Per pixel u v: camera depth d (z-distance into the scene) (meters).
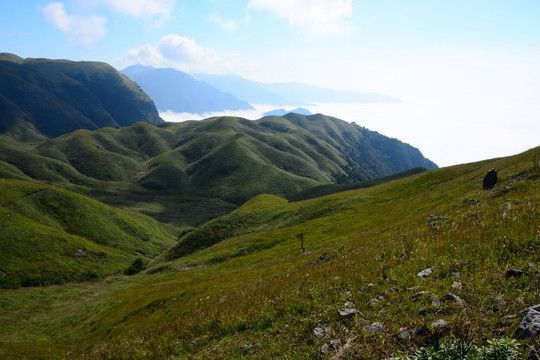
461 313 5.42
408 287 7.73
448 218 18.22
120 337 31.20
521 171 34.69
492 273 6.86
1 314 68.44
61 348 37.50
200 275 63.53
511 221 10.05
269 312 10.56
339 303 8.43
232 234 99.56
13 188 134.62
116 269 111.69
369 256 13.57
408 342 5.16
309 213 89.88
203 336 11.70
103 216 149.38
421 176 80.56
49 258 102.81
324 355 5.89
